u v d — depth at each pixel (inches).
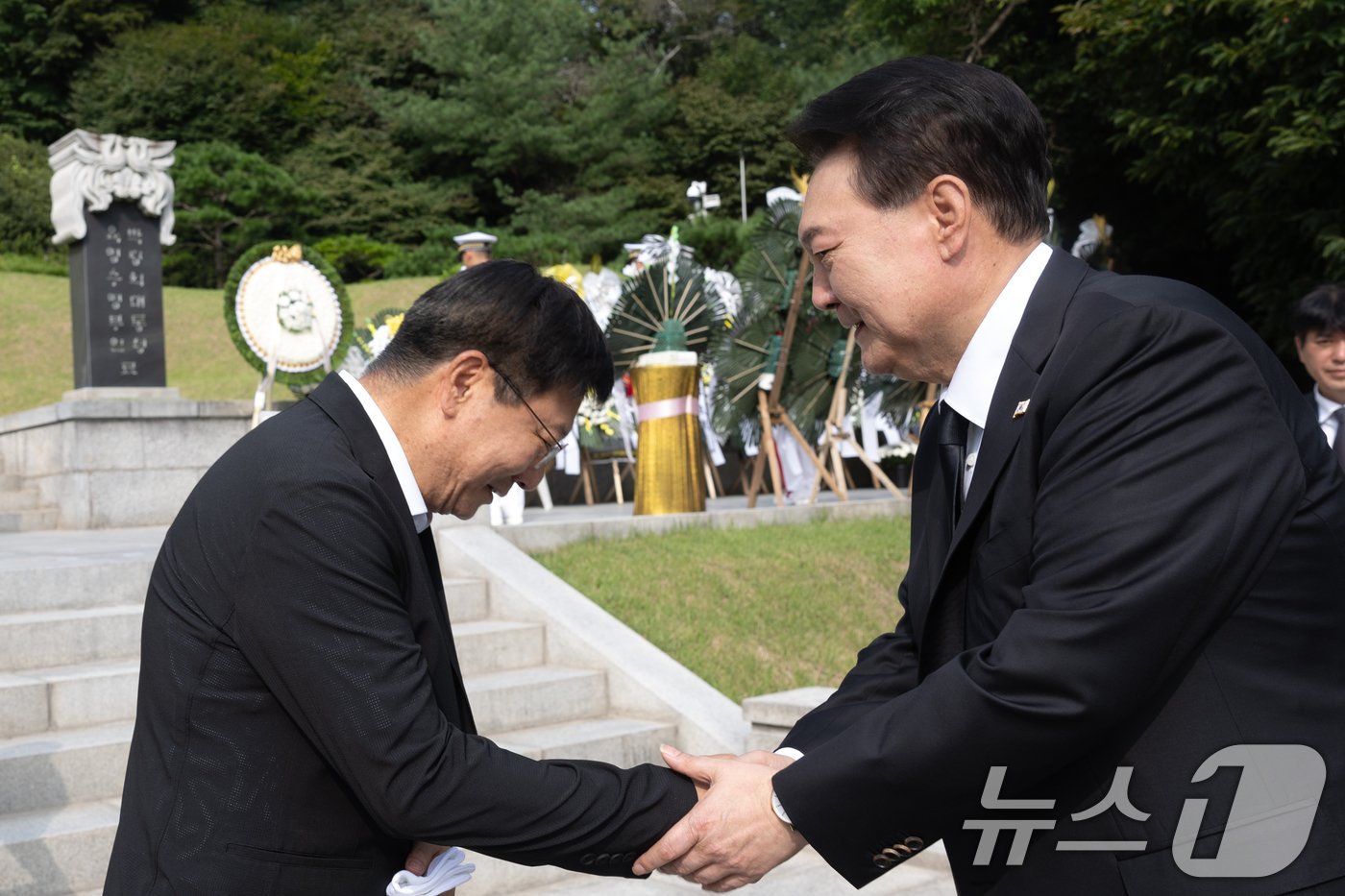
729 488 534.3
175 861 64.9
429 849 72.3
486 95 1373.0
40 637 183.3
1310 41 414.0
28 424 382.6
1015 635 62.2
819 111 70.2
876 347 72.9
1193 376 62.0
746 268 350.6
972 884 67.6
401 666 65.7
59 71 1380.4
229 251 1219.2
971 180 67.0
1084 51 532.1
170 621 67.4
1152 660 60.1
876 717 67.2
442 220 1364.4
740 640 235.0
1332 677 62.7
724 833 72.2
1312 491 62.6
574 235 1311.5
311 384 385.7
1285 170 471.5
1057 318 67.2
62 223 411.5
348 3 1541.6
